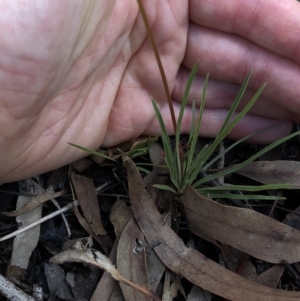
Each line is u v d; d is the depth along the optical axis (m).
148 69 0.12
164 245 0.11
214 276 0.11
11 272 0.11
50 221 0.12
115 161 0.12
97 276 0.11
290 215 0.13
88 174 0.13
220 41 0.12
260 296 0.10
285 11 0.11
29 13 0.08
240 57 0.12
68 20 0.09
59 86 0.10
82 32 0.09
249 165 0.13
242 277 0.10
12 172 0.11
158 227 0.11
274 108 0.13
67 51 0.09
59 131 0.11
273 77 0.12
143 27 0.12
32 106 0.10
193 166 0.11
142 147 0.13
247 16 0.12
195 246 0.12
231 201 0.12
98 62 0.11
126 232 0.11
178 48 0.12
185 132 0.14
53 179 0.12
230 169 0.12
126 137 0.13
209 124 0.14
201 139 0.14
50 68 0.09
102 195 0.13
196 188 0.12
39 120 0.10
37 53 0.09
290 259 0.11
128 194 0.12
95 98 0.12
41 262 0.12
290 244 0.11
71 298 0.11
